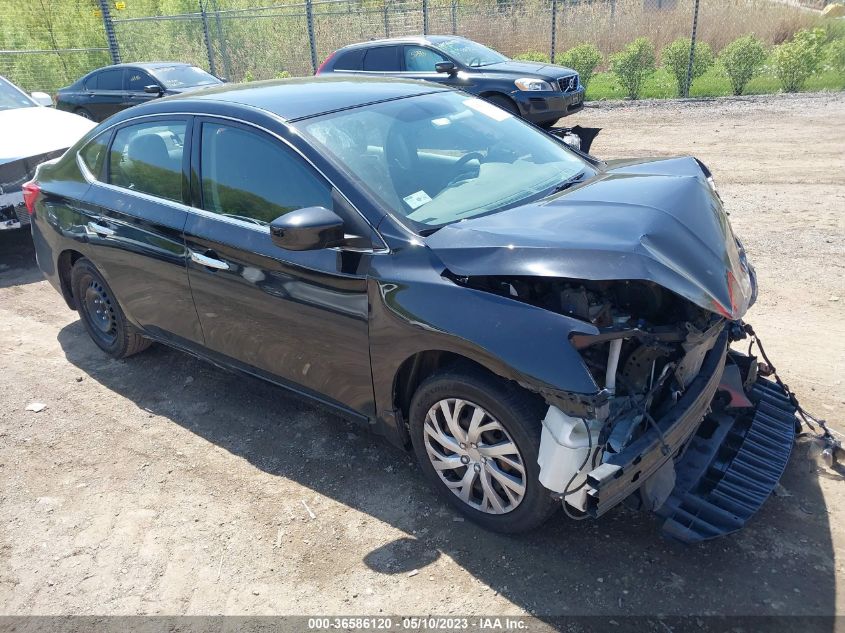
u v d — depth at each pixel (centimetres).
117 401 439
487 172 355
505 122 411
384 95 389
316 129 340
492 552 296
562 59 1603
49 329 552
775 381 401
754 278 325
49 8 2161
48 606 285
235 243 348
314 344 333
